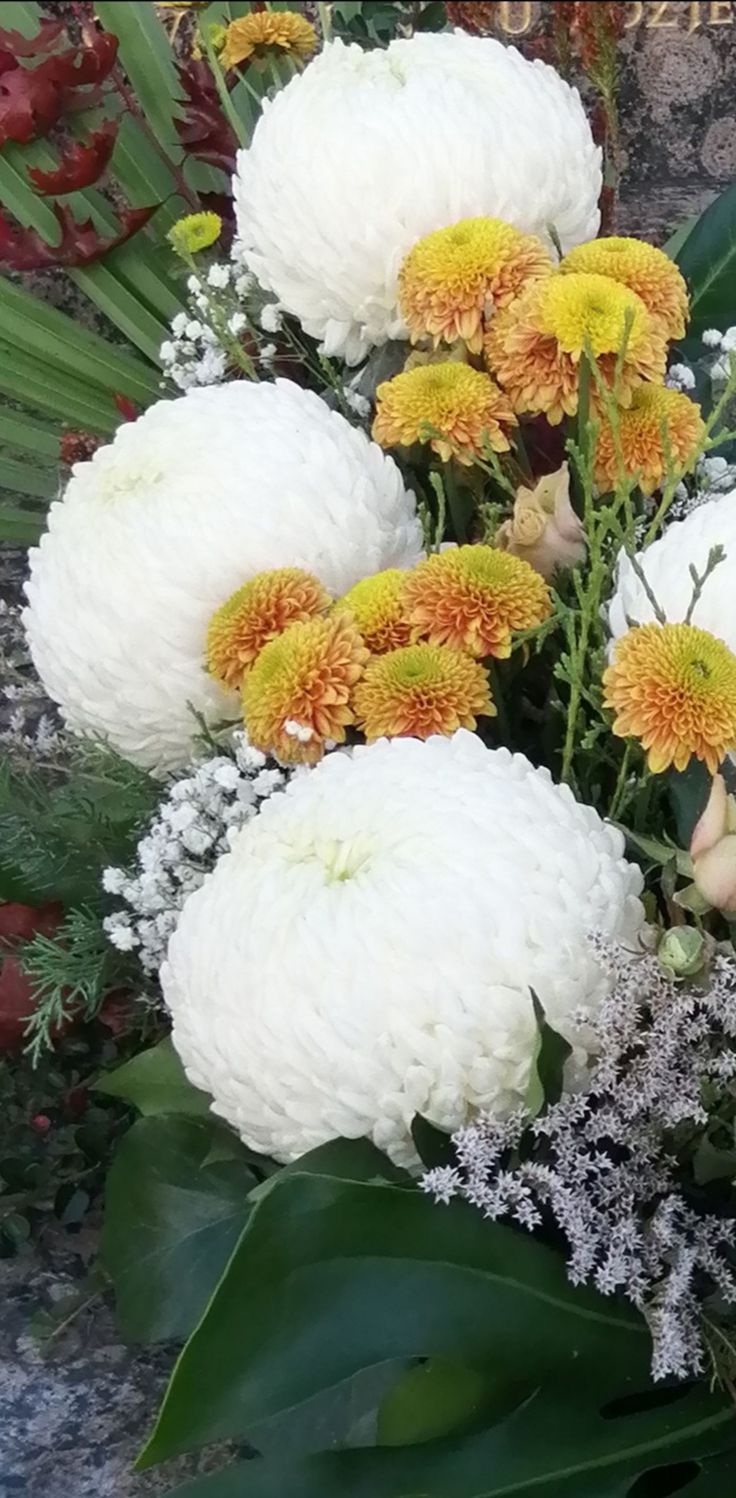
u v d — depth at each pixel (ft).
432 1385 1.08
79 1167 1.57
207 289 1.89
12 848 1.56
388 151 1.61
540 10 2.44
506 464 1.58
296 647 1.30
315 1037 1.10
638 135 2.52
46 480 2.24
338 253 1.66
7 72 2.18
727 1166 1.13
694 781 1.24
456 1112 1.14
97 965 1.48
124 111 2.32
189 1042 1.20
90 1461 1.30
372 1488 1.02
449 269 1.50
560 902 1.13
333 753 1.29
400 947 1.09
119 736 1.54
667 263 1.52
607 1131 1.09
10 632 2.14
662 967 1.11
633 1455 1.05
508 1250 1.07
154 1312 1.29
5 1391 1.37
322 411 1.56
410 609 1.33
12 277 2.43
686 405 1.47
